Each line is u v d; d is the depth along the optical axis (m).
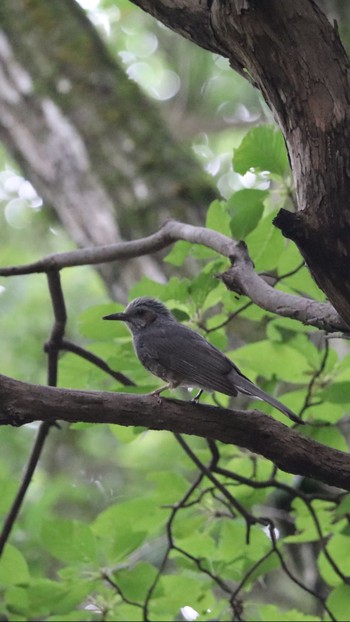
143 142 15.08
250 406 10.90
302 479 12.27
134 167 14.86
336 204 6.98
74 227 15.04
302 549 13.48
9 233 25.30
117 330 10.98
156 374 10.44
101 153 15.11
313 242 7.08
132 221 14.45
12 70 16.00
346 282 7.16
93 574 10.49
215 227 10.41
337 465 8.23
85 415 7.92
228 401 11.41
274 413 10.62
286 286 10.55
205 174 14.98
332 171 6.98
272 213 10.01
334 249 7.05
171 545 10.59
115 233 14.55
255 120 24.48
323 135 7.00
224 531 11.23
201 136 24.39
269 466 11.37
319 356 10.58
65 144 15.39
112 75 15.89
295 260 10.34
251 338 12.69
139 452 19.08
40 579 10.43
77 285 23.53
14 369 21.92
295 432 8.29
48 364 11.16
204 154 24.14
